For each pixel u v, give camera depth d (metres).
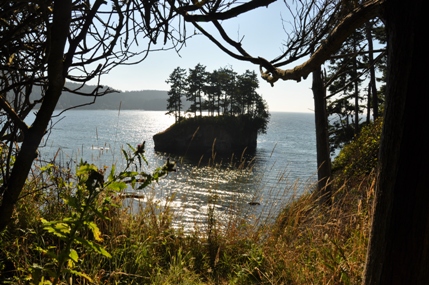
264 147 82.38
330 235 4.00
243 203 4.46
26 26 2.02
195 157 61.97
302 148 78.25
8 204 1.79
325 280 3.09
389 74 1.96
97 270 2.91
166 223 4.10
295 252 3.77
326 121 9.16
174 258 3.53
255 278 3.48
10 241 2.83
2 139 2.17
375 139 11.45
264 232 4.33
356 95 28.33
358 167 10.41
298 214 4.25
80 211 1.76
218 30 2.36
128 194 3.64
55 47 1.61
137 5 1.91
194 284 3.29
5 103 1.71
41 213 3.30
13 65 2.06
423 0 1.81
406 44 1.86
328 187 6.16
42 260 2.65
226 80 87.56
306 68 2.17
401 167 1.91
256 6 1.90
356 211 4.18
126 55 1.98
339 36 2.01
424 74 1.84
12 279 2.52
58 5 1.58
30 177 3.42
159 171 1.86
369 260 2.07
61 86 1.72
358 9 1.98
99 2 1.80
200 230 4.16
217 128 82.56
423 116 1.86
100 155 4.18
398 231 1.93
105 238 3.39
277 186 5.00
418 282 1.91
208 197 4.22
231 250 4.04
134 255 3.32
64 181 3.36
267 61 2.39
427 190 1.88
